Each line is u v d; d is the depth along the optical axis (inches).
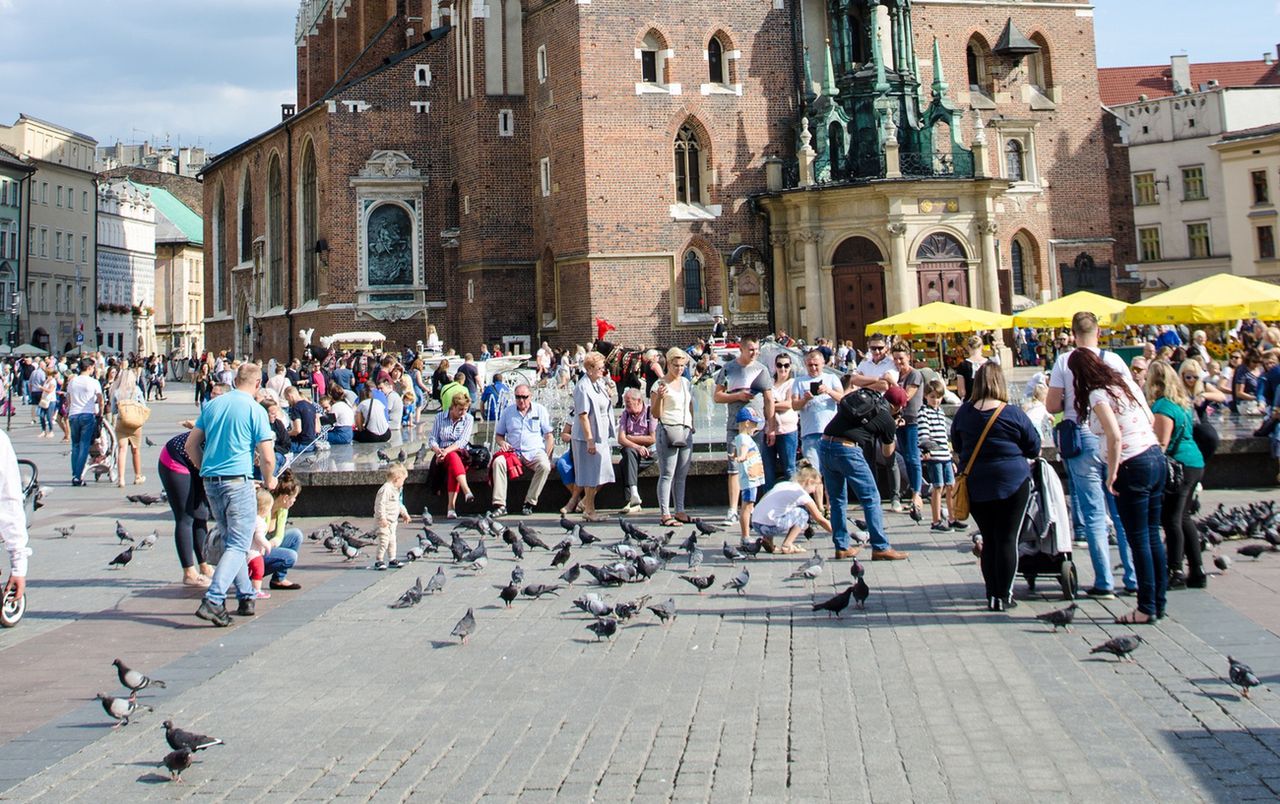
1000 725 413.7
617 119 2249.0
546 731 420.8
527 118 2463.1
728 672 490.9
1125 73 4055.1
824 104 2229.3
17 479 599.8
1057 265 2519.7
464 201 2559.1
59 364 2338.8
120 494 1186.6
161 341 5620.1
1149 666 480.7
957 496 593.6
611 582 636.1
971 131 2466.8
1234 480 1006.4
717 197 2293.3
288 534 706.8
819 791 357.4
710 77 2319.1
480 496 1018.7
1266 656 489.1
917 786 359.6
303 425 1197.1
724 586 666.2
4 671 515.5
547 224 2390.5
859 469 735.7
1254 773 362.6
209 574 711.7
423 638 564.1
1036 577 658.8
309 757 400.2
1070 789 354.0
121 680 441.1
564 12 2289.6
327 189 2657.5
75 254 4603.8
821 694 456.1
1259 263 3400.6
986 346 2049.7
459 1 2534.5
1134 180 3757.4
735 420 896.3
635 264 2250.2
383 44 3196.4
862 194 2156.7
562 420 1557.6
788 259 2285.9
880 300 2174.0
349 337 2450.8
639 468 1016.2
